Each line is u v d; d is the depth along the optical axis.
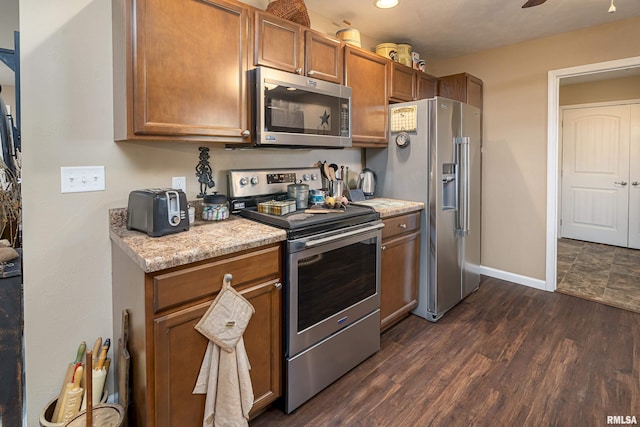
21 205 1.54
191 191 2.03
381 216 2.35
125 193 1.80
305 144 2.11
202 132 1.72
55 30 1.56
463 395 1.89
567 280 3.65
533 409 1.78
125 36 1.50
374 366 2.17
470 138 3.07
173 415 1.38
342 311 2.02
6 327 1.58
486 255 3.77
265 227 1.79
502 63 3.49
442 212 2.75
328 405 1.83
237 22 1.82
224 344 1.45
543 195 3.35
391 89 2.87
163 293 1.31
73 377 1.53
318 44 2.24
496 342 2.43
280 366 1.75
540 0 1.98
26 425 1.60
